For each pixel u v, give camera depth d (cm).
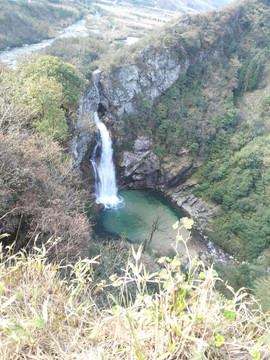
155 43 3544
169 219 3209
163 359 229
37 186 1137
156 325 241
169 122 3675
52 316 283
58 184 1333
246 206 3167
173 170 3662
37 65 1905
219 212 3316
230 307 244
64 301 315
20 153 1138
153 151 3644
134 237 2739
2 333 258
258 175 3306
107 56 3381
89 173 2934
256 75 4262
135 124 3506
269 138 3522
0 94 1518
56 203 1098
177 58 3691
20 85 1738
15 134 1185
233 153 3616
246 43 4616
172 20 4000
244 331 274
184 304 248
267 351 218
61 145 1814
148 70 3488
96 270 1219
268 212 3014
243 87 4362
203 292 254
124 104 3356
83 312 322
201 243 2994
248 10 4712
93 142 2867
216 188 3450
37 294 293
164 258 289
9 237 967
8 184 979
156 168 3625
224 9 4375
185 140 3669
